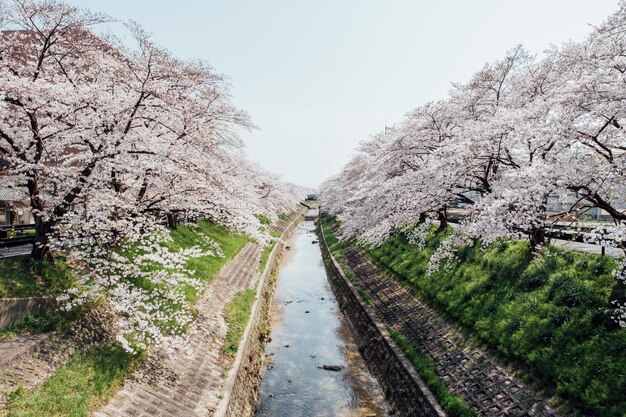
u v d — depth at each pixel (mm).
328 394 14188
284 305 24766
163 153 11539
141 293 11625
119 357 9875
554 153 10672
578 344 9516
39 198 11078
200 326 13391
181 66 13109
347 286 23875
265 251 31797
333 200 39156
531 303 11711
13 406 7090
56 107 10070
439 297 15469
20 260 10758
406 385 12352
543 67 15102
